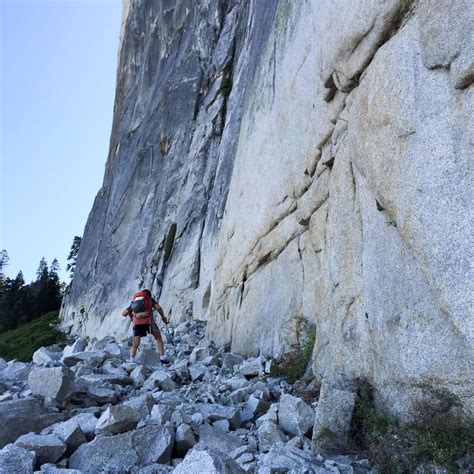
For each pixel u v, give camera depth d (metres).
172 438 4.32
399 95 4.21
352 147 5.20
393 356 4.07
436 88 3.77
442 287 3.41
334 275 5.58
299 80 8.73
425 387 3.66
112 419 4.40
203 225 21.81
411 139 3.96
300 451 4.04
